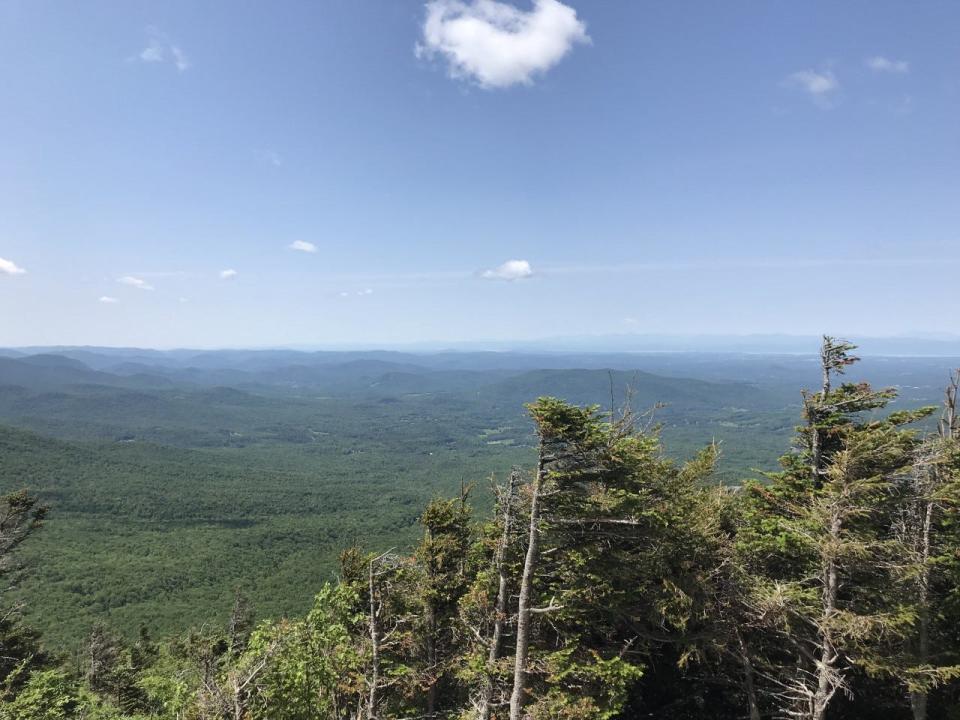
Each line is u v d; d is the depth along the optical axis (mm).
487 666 16781
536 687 17562
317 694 17188
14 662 27156
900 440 15359
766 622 17094
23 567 30375
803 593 15883
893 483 15438
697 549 18203
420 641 21875
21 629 29453
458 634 21344
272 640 17094
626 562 17531
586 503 16078
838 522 15195
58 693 24641
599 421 15953
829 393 19016
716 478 24250
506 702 16297
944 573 17094
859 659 15117
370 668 19312
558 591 17578
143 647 58219
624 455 16094
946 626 18438
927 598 17359
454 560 22938
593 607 17328
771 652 20312
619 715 20516
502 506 17531
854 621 14484
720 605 18125
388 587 20922
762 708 20562
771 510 19969
